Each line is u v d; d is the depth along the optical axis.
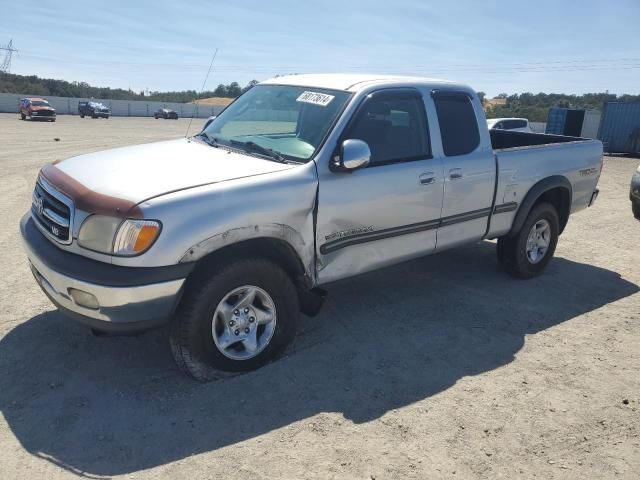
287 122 4.36
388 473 2.85
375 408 3.43
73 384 3.55
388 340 4.36
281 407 3.40
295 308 3.90
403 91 4.48
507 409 3.48
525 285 5.75
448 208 4.73
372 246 4.29
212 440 3.07
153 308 3.24
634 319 4.95
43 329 4.27
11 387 3.49
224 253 3.57
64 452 2.92
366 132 4.17
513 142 7.13
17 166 13.25
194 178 3.54
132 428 3.14
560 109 32.59
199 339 3.47
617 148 27.38
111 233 3.17
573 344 4.42
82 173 3.72
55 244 3.52
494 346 4.34
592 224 8.85
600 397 3.65
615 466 2.99
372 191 4.12
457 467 2.92
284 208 3.64
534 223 5.68
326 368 3.88
